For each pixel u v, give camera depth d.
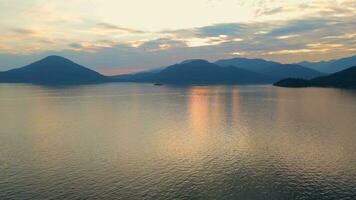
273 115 166.88
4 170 75.81
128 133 120.06
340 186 65.06
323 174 71.69
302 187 64.88
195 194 61.94
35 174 73.00
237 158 84.44
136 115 172.88
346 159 82.44
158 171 74.69
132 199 60.03
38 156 87.62
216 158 84.56
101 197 60.97
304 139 105.88
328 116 160.62
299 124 136.62
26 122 149.12
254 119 153.12
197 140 106.38
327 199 59.47
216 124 139.38
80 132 122.62
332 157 84.25
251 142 102.31
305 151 90.50
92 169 76.38
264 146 96.88
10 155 88.75
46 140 108.06
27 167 78.00
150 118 160.88
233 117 161.25
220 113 178.25
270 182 67.38
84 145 100.50
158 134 117.56
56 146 99.31
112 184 67.06
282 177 70.06
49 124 143.12
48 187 65.62
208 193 62.34
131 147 97.44
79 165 79.50
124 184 67.00
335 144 98.50
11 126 137.75
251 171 74.12
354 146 95.81
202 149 94.06
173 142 103.81
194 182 67.88
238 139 107.19
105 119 158.38
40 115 174.62
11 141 106.81
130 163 80.88
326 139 105.50
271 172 73.19
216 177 70.56
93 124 142.50
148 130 126.19
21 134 119.00
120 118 161.62
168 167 77.56
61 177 71.12
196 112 184.00
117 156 87.38
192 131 122.88
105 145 100.31
